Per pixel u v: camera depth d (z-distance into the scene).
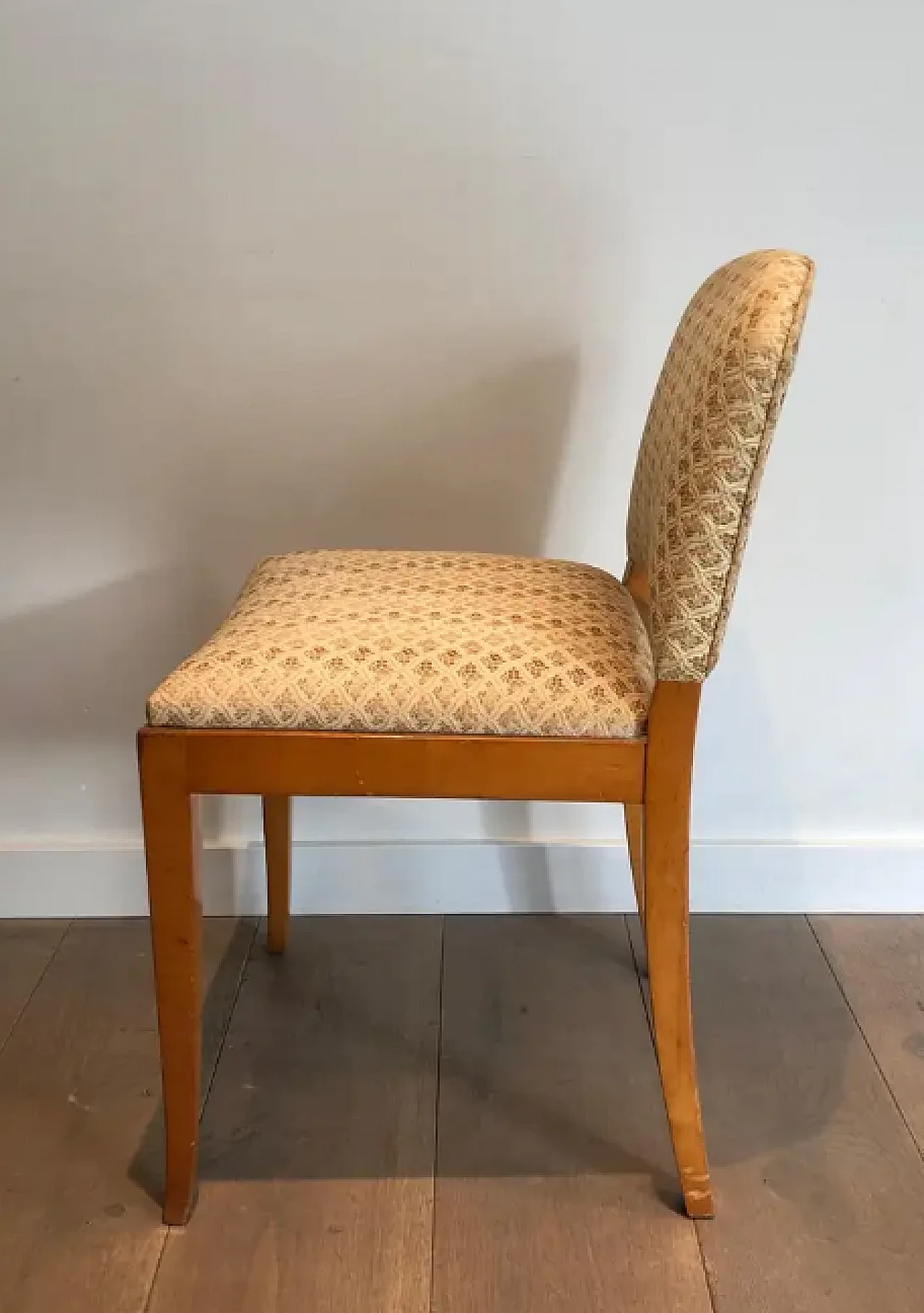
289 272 1.29
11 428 1.35
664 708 0.95
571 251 1.28
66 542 1.40
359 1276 1.05
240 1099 1.25
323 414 1.35
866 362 1.32
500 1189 1.15
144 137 1.23
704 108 1.22
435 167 1.25
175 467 1.37
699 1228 1.10
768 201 1.26
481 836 1.55
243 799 1.52
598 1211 1.12
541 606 1.09
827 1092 1.27
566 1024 1.37
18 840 1.54
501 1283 1.05
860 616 1.44
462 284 1.29
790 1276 1.06
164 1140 1.19
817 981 1.44
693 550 0.89
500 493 1.39
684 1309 1.03
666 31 1.20
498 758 0.97
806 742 1.50
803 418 1.34
